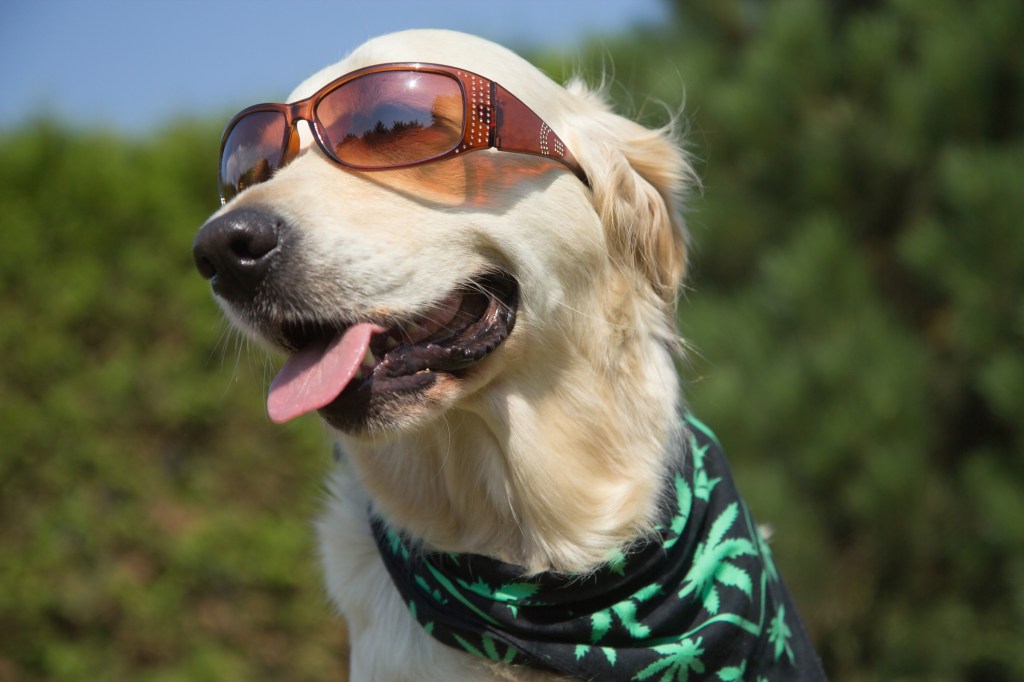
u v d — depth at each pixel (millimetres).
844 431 4715
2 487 5121
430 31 2494
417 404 2211
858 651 4926
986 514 4637
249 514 5309
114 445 5203
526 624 2305
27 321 5168
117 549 5227
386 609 2488
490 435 2395
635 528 2383
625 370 2488
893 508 4668
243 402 5305
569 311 2389
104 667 5219
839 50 5336
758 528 2881
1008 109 4926
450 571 2396
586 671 2291
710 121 5383
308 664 5277
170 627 5215
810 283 4922
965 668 4863
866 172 5137
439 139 2252
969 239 4684
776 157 5316
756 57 5359
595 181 2486
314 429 5328
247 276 2131
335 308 2139
